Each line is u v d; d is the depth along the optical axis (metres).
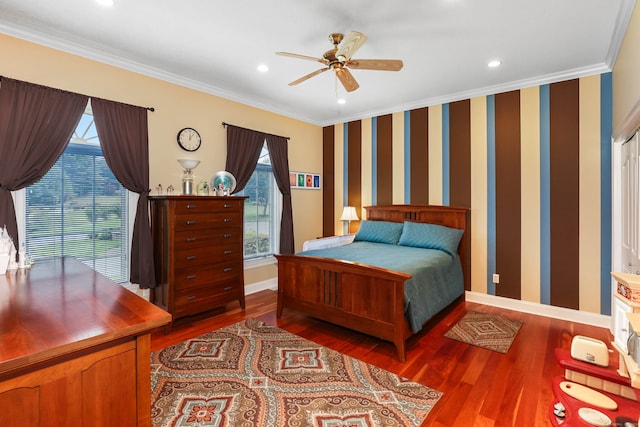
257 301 4.02
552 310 3.49
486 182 3.91
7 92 2.43
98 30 2.56
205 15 2.36
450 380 2.25
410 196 4.54
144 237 3.15
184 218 3.12
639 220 2.28
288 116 4.95
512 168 3.73
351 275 2.83
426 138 4.38
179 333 3.04
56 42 2.69
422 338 2.93
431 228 4.02
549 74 3.40
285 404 1.99
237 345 2.78
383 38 2.66
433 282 3.11
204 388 2.15
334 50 2.36
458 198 4.12
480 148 3.94
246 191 4.49
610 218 3.17
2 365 0.84
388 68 2.48
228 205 3.52
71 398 1.00
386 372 2.35
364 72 3.37
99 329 1.06
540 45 2.77
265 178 4.80
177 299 3.08
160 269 3.17
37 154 2.56
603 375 1.43
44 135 2.60
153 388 2.14
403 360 2.49
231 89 3.94
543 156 3.53
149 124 3.30
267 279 4.68
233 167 4.08
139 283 3.15
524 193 3.66
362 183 5.07
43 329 1.06
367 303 2.72
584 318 3.31
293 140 5.05
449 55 2.96
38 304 1.31
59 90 2.68
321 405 1.98
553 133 3.46
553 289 3.49
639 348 1.17
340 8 2.26
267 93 4.07
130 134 3.11
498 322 3.30
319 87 3.85
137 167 3.15
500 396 2.06
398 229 4.38
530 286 3.64
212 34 2.63
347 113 5.00
